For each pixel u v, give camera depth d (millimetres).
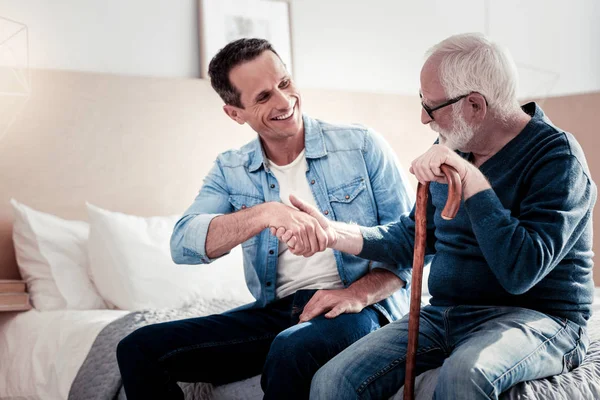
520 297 1606
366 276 1941
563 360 1554
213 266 2861
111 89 3139
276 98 1984
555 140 1582
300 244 1776
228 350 1938
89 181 3080
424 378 1606
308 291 1965
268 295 2039
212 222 1937
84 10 3137
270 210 1843
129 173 3162
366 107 3750
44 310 2719
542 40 4246
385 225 1934
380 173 2076
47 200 2996
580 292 1607
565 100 3840
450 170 1465
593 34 4316
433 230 1866
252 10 3514
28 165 2969
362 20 3867
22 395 2512
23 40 3000
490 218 1470
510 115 1628
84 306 2756
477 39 1635
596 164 3764
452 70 1609
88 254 2832
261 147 2107
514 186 1610
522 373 1459
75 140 3061
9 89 2945
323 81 3740
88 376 2184
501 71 1599
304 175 2082
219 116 3373
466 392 1383
